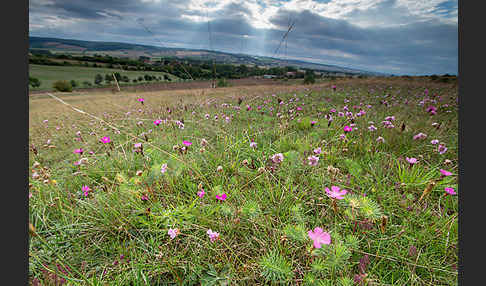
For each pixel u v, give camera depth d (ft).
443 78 58.29
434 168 6.83
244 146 9.64
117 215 5.65
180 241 5.13
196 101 24.45
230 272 4.27
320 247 3.69
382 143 9.49
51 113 33.14
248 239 5.00
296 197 5.81
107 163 8.86
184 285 4.23
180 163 7.51
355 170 7.35
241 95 31.96
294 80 98.78
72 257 4.87
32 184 6.48
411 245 4.51
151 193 6.19
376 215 4.51
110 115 20.93
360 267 3.88
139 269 4.19
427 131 11.07
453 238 4.53
